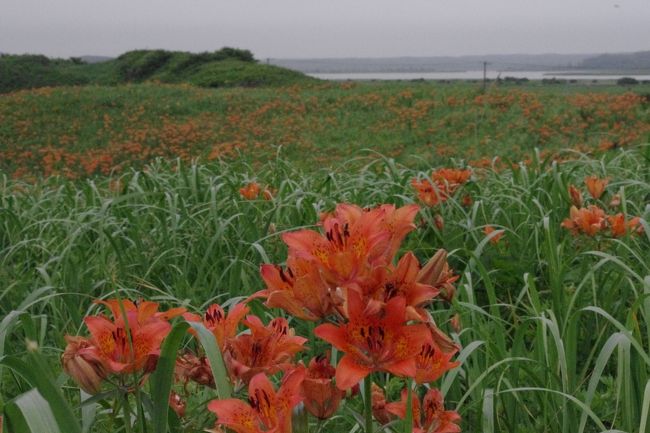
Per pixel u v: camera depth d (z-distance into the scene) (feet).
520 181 19.49
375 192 16.55
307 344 11.16
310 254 4.93
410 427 5.17
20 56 167.22
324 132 70.49
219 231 13.65
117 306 5.58
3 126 75.10
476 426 8.88
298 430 4.80
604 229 12.34
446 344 4.76
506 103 71.97
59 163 61.00
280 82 131.44
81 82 160.04
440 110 73.72
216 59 157.79
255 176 20.56
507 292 13.83
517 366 8.54
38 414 4.37
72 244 14.28
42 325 9.41
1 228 17.81
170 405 6.10
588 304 11.61
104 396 5.23
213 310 5.71
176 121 78.07
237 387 5.53
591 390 7.03
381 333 4.63
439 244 15.01
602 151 32.53
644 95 67.41
